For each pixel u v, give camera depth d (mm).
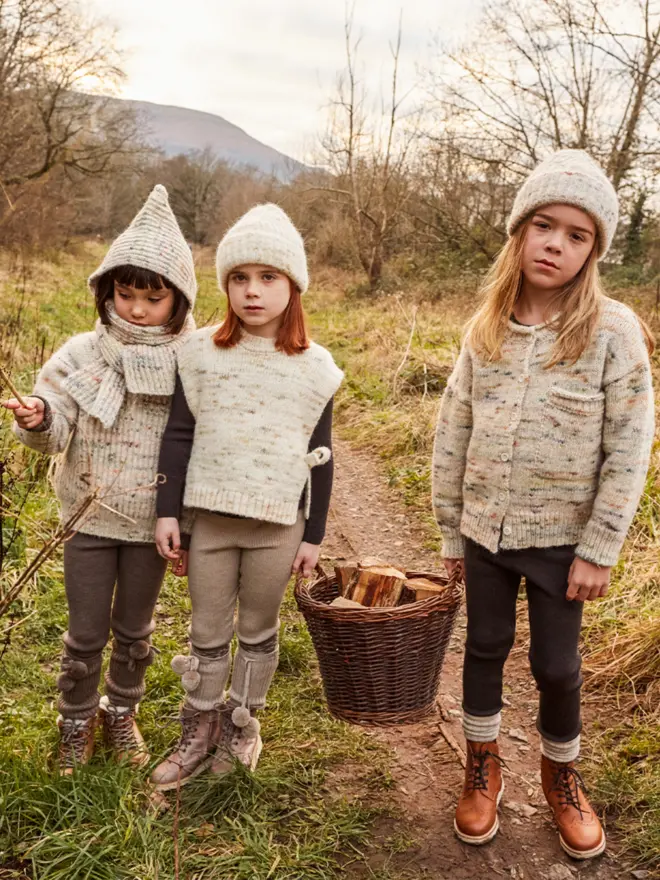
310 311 18016
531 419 2145
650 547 4004
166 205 2391
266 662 2504
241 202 46969
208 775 2422
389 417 7414
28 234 22094
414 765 2693
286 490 2314
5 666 3055
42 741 2512
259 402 2312
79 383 2320
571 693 2234
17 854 2074
